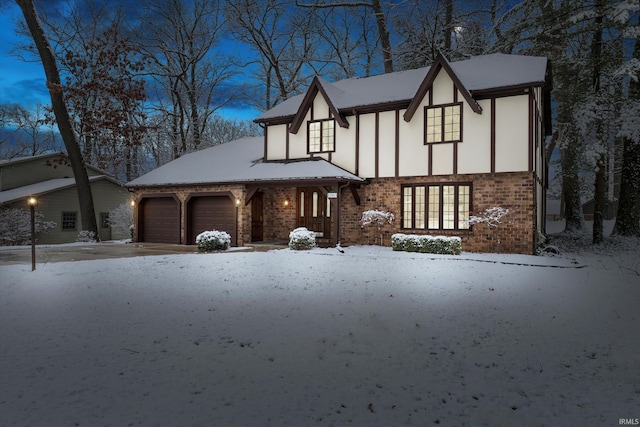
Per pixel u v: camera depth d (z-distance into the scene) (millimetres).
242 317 6117
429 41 25625
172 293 7805
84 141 31641
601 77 20172
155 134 33906
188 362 4352
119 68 24672
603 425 3125
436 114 15617
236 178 17484
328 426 3090
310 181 15883
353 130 17156
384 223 16469
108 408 3328
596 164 18078
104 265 11336
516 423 3164
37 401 3447
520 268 11062
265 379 3930
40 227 22578
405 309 6605
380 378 3984
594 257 15586
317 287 8398
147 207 20516
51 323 5793
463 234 15062
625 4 16094
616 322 5918
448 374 4098
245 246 16750
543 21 19891
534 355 4621
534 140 14414
